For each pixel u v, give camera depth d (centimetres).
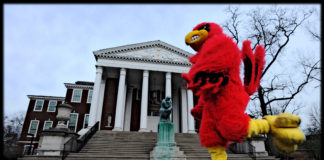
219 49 197
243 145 1184
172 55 2503
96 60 2438
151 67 2364
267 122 196
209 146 208
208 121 209
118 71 2488
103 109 2423
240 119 187
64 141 1184
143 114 2111
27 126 2945
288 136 176
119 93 2188
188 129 2264
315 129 1594
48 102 3170
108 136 1516
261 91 1578
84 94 3145
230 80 195
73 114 2972
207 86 182
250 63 243
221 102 195
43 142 1120
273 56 1612
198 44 246
